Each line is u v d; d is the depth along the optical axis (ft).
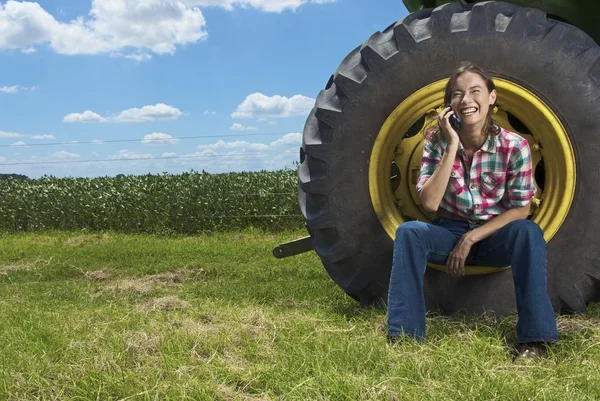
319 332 9.34
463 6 10.29
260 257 22.67
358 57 10.50
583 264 10.00
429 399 6.56
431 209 8.98
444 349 8.16
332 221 10.40
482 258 9.41
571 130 9.85
